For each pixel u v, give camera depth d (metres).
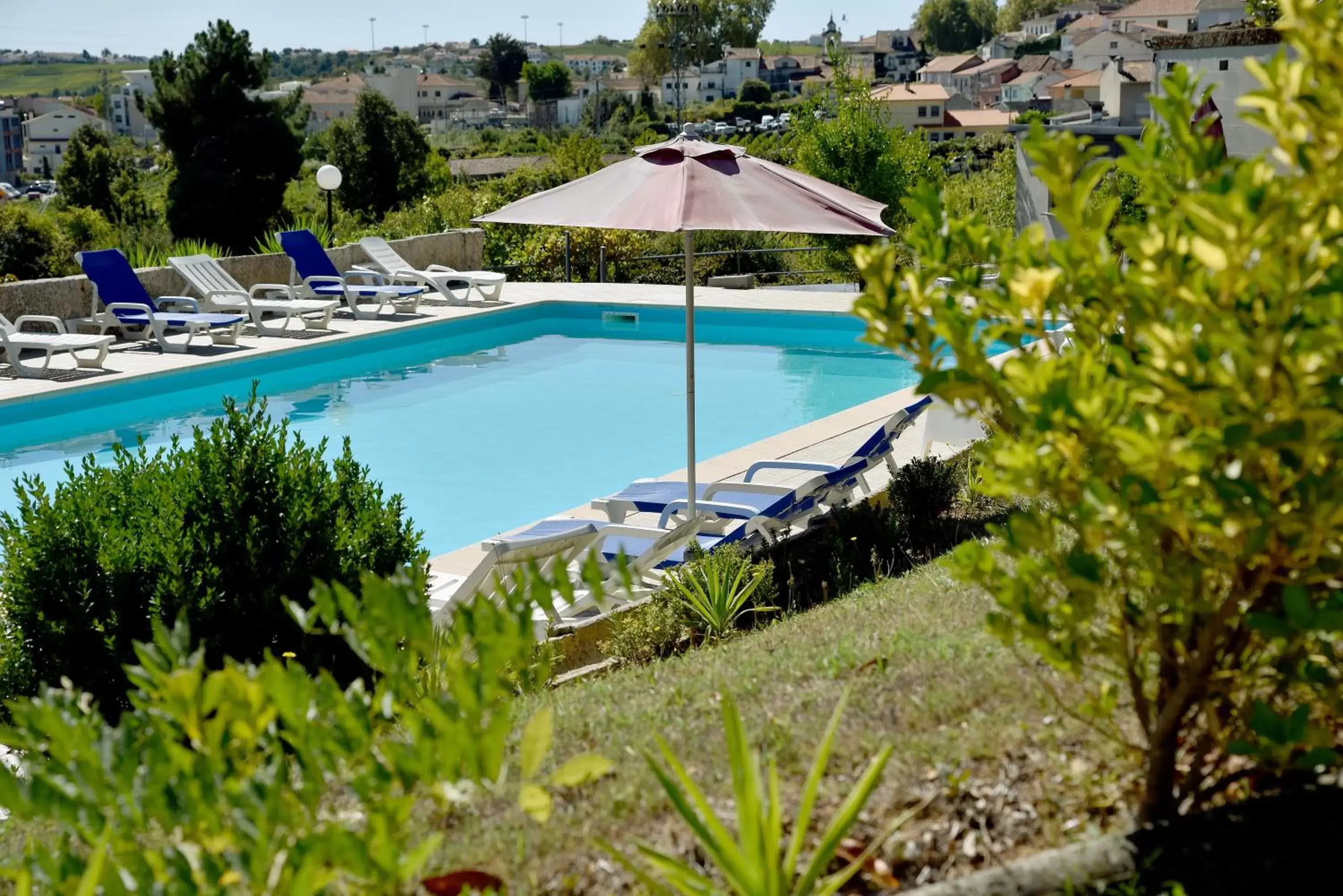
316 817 2.61
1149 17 140.38
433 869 2.86
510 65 188.75
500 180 29.52
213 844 2.16
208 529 5.17
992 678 3.62
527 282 20.78
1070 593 2.59
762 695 3.84
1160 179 2.79
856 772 3.16
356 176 47.88
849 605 5.41
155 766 2.17
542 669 2.46
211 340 14.48
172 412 12.78
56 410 11.91
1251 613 2.51
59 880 2.18
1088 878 2.52
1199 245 2.17
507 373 14.68
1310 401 2.15
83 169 57.22
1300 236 2.15
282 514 5.27
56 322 12.79
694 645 5.85
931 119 126.06
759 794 2.41
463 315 16.42
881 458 8.22
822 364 15.14
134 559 4.99
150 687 2.35
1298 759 2.46
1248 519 2.24
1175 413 2.33
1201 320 2.31
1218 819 2.64
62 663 4.94
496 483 10.42
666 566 6.67
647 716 3.74
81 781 2.21
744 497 8.15
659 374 14.63
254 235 40.62
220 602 5.08
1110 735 2.83
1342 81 2.21
